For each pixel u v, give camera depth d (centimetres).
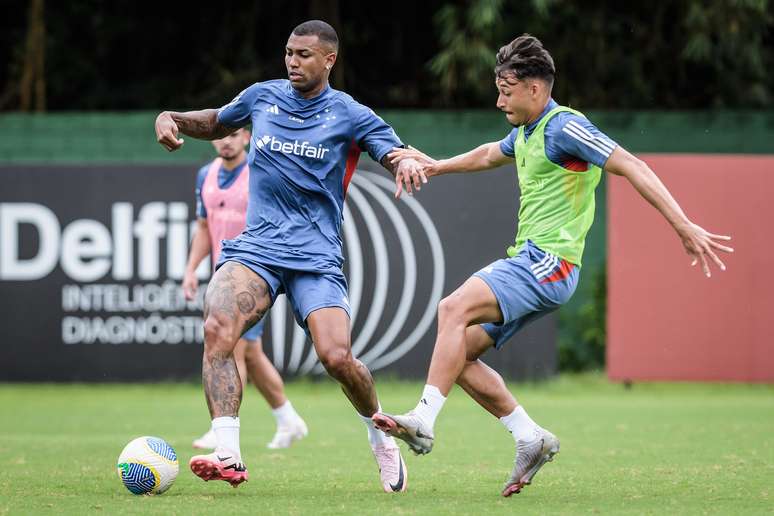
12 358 5331
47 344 5328
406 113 5675
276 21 7825
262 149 2342
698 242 2109
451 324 2195
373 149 2350
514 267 2230
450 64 6812
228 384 2220
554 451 2281
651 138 5738
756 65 6944
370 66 7862
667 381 5381
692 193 5359
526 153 2264
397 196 2311
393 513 2025
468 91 7312
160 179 5303
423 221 5312
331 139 2333
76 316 5322
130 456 2269
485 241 5316
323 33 2325
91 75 7950
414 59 7775
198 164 5303
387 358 5309
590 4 7156
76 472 2697
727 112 5709
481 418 4350
